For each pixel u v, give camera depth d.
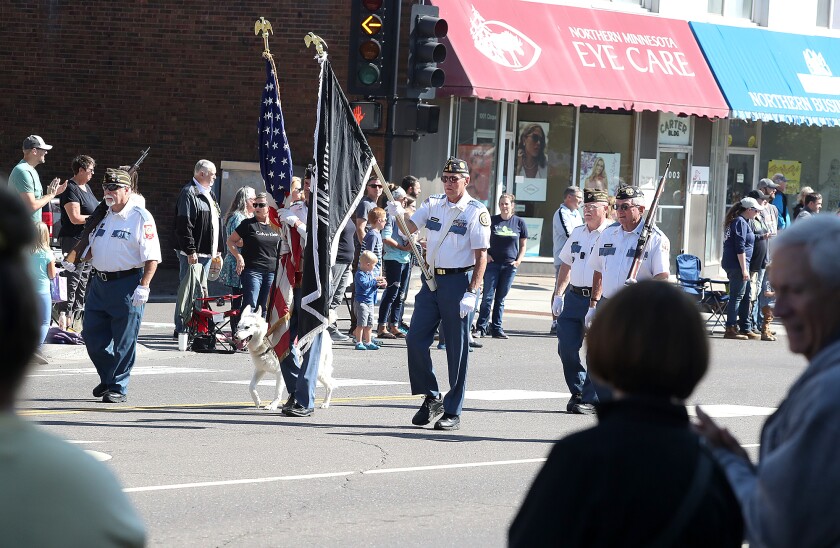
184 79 42.03
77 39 42.62
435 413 19.06
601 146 46.53
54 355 25.64
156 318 33.22
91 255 20.27
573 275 20.64
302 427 18.61
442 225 18.69
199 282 27.62
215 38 41.62
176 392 21.88
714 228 50.94
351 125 19.31
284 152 20.33
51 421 18.11
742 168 51.75
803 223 5.80
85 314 20.25
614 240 18.97
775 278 5.82
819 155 53.31
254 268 27.56
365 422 19.33
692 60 46.34
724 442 5.81
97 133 42.72
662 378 5.14
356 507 13.42
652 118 47.56
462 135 42.44
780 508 5.08
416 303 19.00
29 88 43.00
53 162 43.06
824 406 5.05
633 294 5.33
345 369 25.89
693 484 4.88
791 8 50.81
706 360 5.26
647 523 4.82
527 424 19.67
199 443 16.91
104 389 20.38
